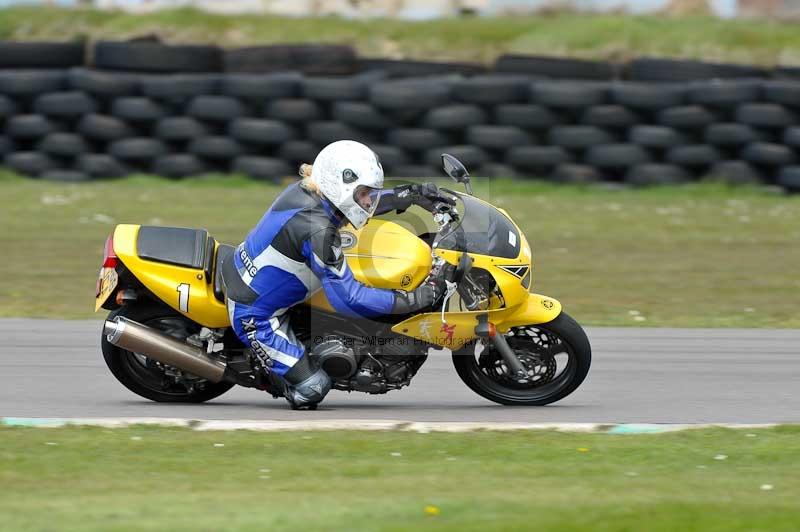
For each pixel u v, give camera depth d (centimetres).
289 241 2061
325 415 2195
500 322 2159
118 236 2192
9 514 1465
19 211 4619
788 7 6400
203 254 2189
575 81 5372
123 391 2406
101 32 6178
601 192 5138
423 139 5084
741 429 2073
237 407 2270
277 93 5178
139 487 1634
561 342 2231
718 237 4438
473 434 2030
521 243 2142
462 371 2262
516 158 5138
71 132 5266
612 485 1664
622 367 2706
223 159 5253
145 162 5269
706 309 3406
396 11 6506
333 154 2038
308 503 1531
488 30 6109
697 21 6169
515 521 1439
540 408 2292
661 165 5156
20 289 3494
